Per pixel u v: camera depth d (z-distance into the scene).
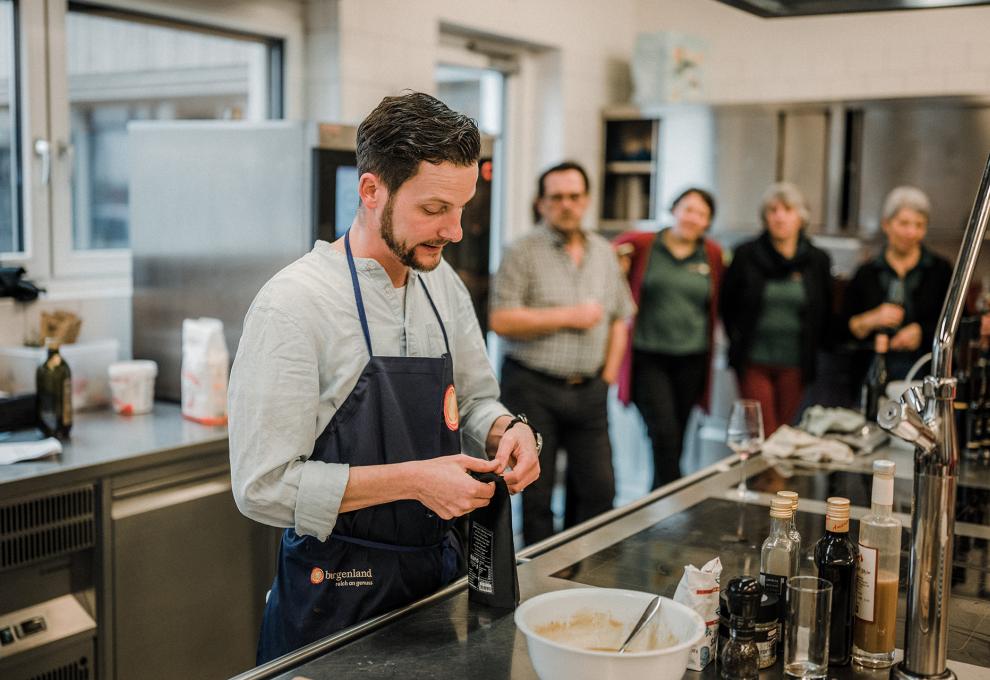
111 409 3.15
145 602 2.62
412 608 1.57
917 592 1.31
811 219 5.10
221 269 3.14
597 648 1.39
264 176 3.03
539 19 5.04
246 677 1.33
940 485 1.28
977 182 4.73
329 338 1.60
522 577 1.71
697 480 2.42
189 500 2.70
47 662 2.43
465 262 3.56
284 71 3.93
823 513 2.12
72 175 3.35
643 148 5.55
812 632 1.32
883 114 4.93
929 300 4.35
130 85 3.51
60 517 2.42
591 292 3.81
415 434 1.66
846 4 2.56
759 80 5.58
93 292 3.38
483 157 3.57
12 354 2.90
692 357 4.44
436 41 4.38
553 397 3.76
